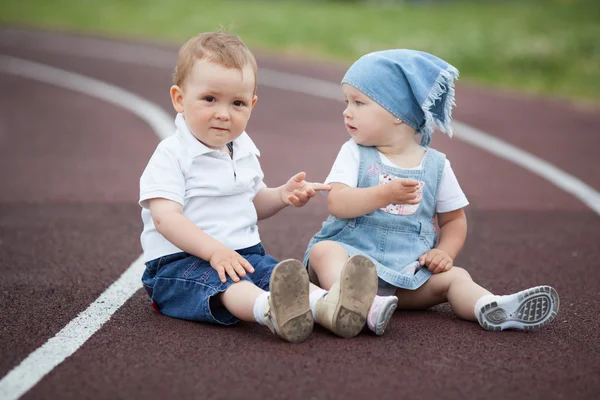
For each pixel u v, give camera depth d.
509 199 10.89
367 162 6.14
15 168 12.43
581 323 5.91
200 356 4.99
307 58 24.52
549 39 26.62
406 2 39.66
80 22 30.56
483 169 12.80
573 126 16.81
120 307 6.11
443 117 6.33
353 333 5.32
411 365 4.89
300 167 12.57
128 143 14.48
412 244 6.12
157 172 5.82
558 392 4.57
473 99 19.83
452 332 5.57
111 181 11.59
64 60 23.81
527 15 33.19
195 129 5.91
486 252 8.27
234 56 5.84
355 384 4.58
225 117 5.83
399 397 4.43
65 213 9.72
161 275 5.85
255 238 6.16
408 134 6.23
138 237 8.63
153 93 19.52
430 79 6.10
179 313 5.78
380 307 5.29
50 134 15.22
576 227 9.43
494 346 5.29
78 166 12.61
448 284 5.95
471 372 4.81
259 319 5.32
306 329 5.20
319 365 4.85
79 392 4.47
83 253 7.92
